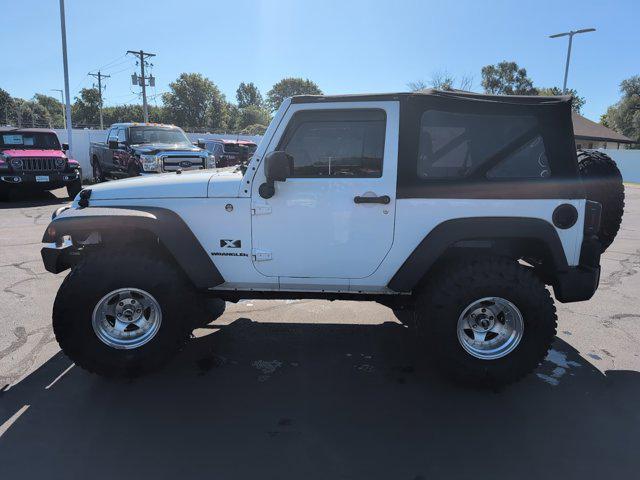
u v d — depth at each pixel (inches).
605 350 154.7
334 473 95.7
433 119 127.8
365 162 128.4
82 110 3479.3
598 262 130.4
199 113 3378.4
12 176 468.8
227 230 131.9
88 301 125.4
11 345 154.0
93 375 135.7
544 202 126.5
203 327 172.7
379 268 131.3
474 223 125.3
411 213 127.6
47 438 106.2
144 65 1717.5
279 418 115.4
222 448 103.4
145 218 127.6
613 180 149.1
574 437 108.6
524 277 124.6
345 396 126.2
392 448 104.0
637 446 105.5
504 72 1849.2
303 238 131.1
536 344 125.6
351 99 127.1
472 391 129.5
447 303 124.7
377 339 163.6
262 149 129.6
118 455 100.7
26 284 216.7
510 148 127.3
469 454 102.2
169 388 129.3
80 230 128.9
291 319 181.6
